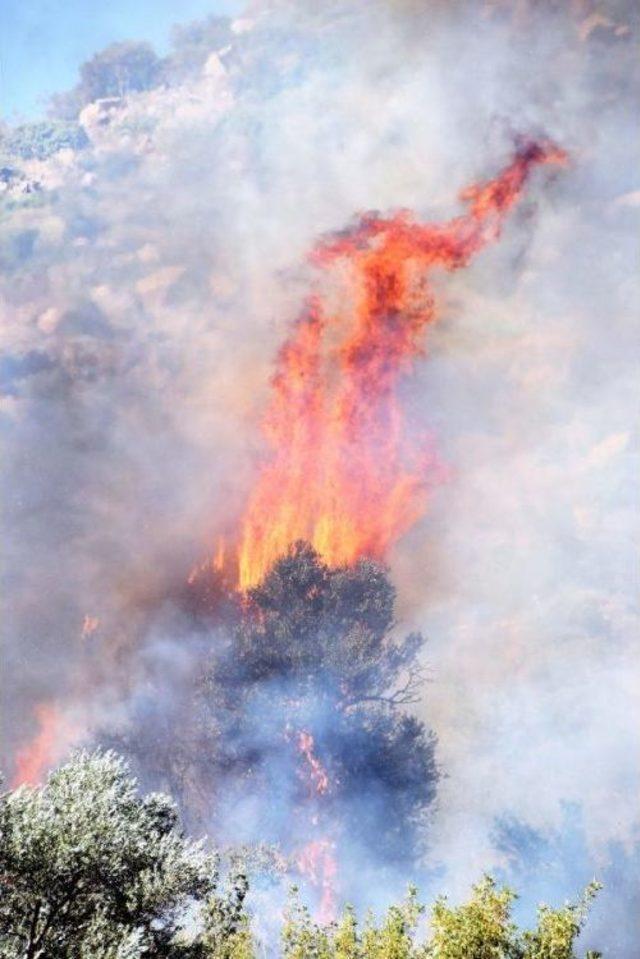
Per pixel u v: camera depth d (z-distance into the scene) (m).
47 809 14.34
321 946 15.03
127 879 14.56
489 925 13.06
